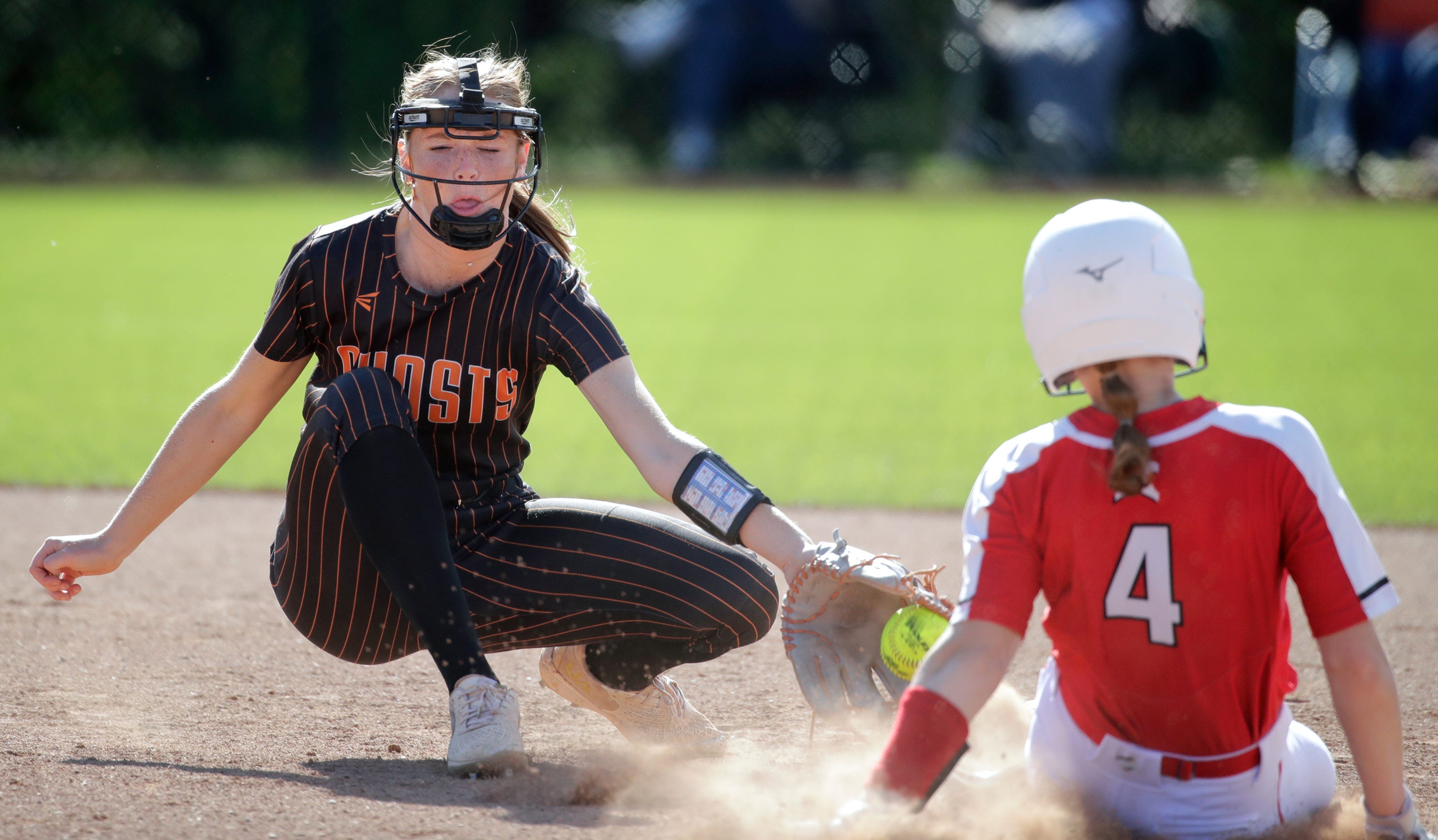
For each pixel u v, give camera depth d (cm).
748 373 3266
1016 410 2833
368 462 880
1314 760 790
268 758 973
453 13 8969
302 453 912
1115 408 699
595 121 9094
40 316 3909
